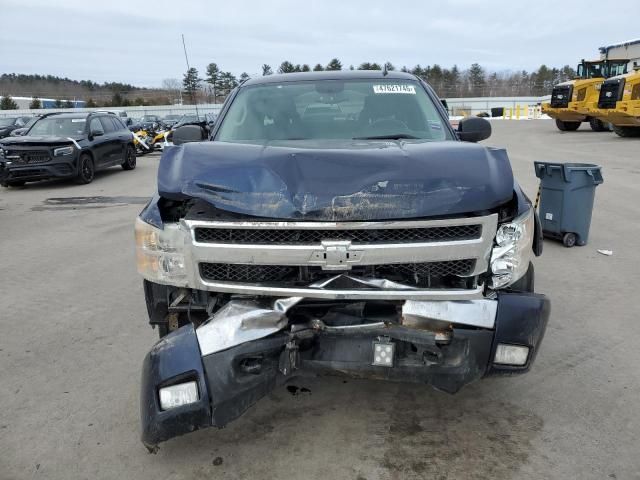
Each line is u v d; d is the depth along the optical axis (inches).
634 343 152.7
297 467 104.3
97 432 117.0
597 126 988.6
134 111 2438.5
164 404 96.3
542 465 103.3
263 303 100.9
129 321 176.6
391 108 155.8
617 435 111.9
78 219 349.4
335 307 105.8
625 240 260.8
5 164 488.4
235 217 97.2
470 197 95.9
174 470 104.4
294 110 154.9
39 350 156.3
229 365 97.8
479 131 158.1
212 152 108.6
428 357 102.7
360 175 97.3
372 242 94.5
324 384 133.7
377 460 105.7
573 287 197.8
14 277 225.0
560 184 245.1
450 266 98.3
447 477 100.7
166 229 101.5
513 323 100.5
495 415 119.9
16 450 111.3
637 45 1208.2
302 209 93.1
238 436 114.1
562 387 130.6
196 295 108.2
